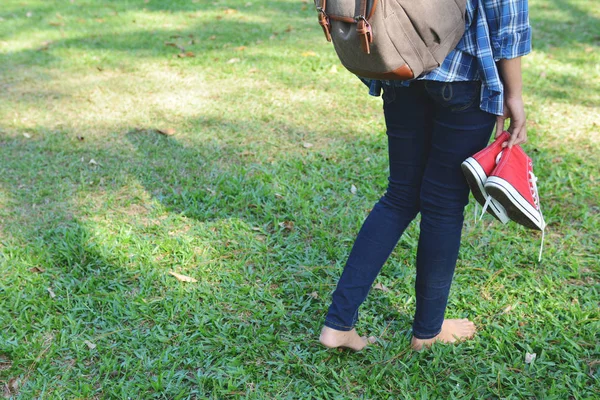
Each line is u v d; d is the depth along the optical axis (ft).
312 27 23.35
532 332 8.18
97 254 10.11
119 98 16.62
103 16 25.79
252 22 24.30
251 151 13.57
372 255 7.32
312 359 7.81
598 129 14.11
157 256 10.16
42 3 28.55
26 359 7.85
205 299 9.04
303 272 9.61
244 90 16.99
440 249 7.00
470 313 8.63
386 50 5.73
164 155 13.48
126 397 7.25
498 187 6.33
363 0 5.58
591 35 21.33
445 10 5.75
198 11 26.32
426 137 6.84
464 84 6.20
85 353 7.98
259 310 8.78
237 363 7.77
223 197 11.89
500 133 6.69
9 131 14.67
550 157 12.83
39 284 9.43
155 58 19.92
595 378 7.25
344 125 14.76
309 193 11.87
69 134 14.47
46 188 12.20
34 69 19.08
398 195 7.21
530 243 10.19
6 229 10.87
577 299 8.82
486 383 7.29
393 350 7.91
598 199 11.37
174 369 7.68
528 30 6.03
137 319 8.63
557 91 16.37
